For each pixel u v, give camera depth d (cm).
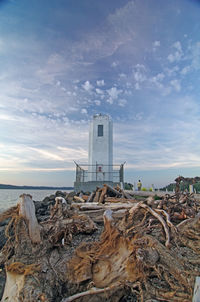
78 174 2117
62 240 422
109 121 2847
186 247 349
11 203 2122
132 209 354
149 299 266
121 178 2209
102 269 294
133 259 278
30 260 312
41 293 258
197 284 231
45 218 795
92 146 2745
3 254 363
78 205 748
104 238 317
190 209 485
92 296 275
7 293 278
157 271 263
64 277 305
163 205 498
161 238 346
